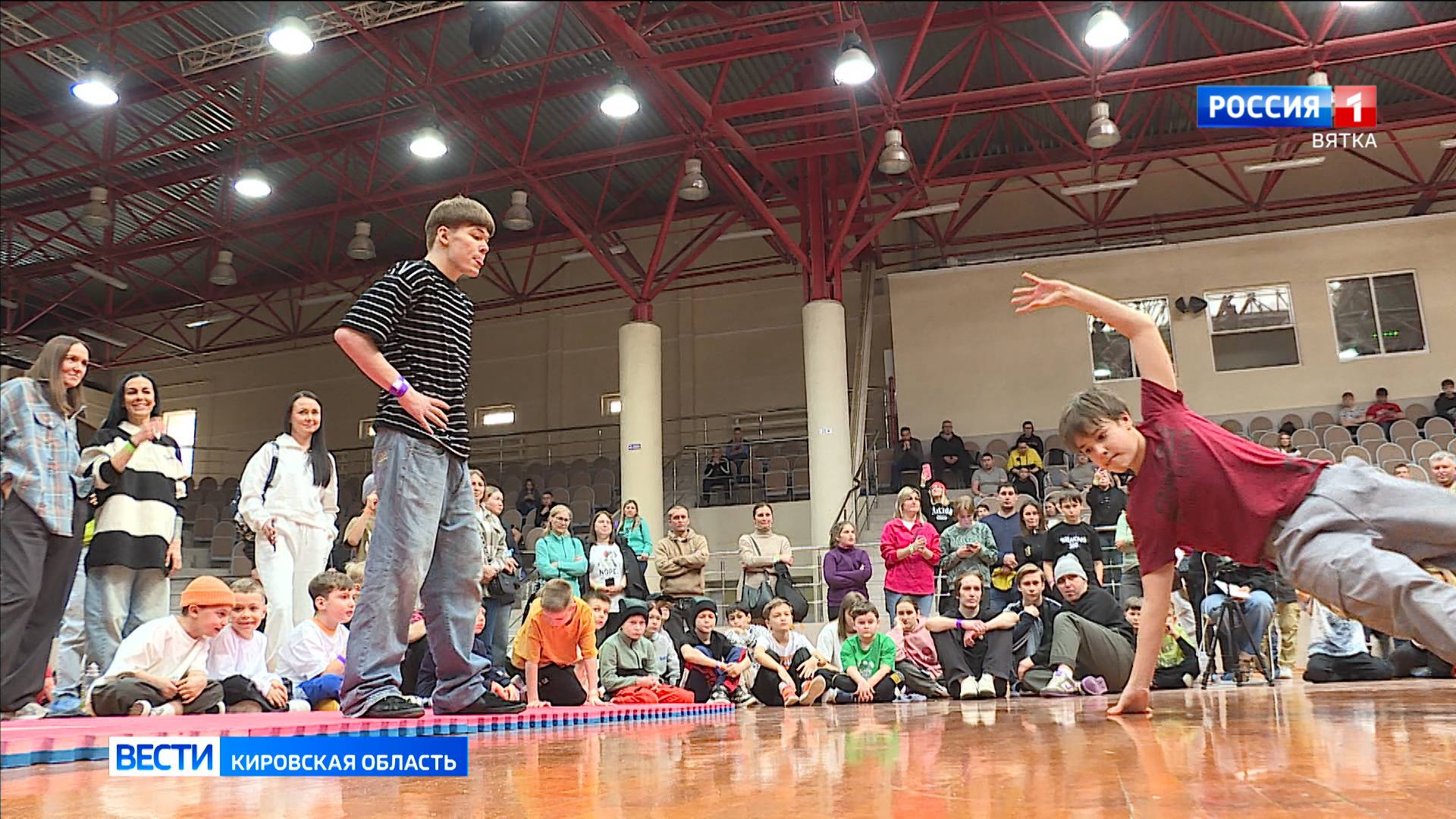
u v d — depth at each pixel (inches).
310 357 777.6
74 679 186.5
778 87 552.7
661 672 268.2
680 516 351.6
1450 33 432.8
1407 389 573.6
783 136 596.4
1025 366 614.9
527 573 456.1
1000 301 625.9
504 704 116.5
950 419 617.3
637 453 541.0
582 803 42.1
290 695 178.1
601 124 574.9
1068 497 307.6
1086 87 474.9
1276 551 88.0
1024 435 580.4
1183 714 92.1
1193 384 595.2
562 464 676.1
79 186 610.2
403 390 105.6
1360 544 81.0
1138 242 655.8
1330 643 264.8
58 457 140.8
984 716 117.3
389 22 432.1
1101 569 303.9
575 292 706.8
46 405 140.9
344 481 703.1
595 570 317.4
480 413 743.1
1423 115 612.7
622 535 341.4
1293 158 604.4
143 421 184.9
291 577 197.6
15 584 134.6
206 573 602.9
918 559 333.7
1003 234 666.8
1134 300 611.8
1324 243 599.2
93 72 421.1
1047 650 256.8
